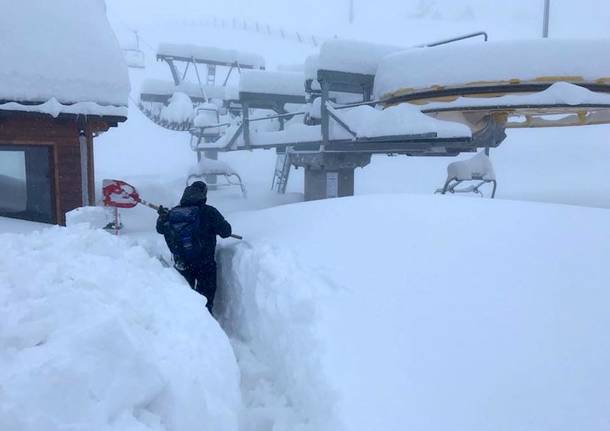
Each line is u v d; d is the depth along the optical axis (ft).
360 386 7.68
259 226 16.19
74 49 20.26
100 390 6.28
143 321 8.93
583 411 6.35
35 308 7.54
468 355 7.63
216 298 15.38
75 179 21.07
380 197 13.98
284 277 11.28
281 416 8.51
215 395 7.93
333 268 10.98
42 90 19.29
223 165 42.34
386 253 10.82
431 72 22.84
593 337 7.40
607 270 8.75
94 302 8.19
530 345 7.52
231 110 44.37
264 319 11.13
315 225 13.62
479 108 22.36
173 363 7.77
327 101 26.05
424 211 12.21
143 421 6.55
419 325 8.49
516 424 6.41
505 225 10.83
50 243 12.25
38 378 5.90
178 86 50.55
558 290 8.47
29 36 19.42
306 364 8.75
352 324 9.03
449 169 30.25
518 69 21.26
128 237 18.28
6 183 20.36
